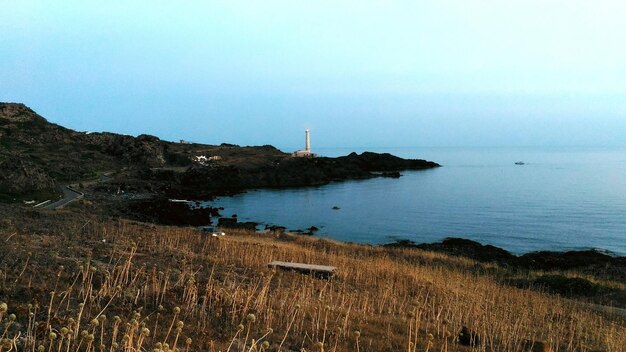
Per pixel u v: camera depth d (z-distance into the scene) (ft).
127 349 20.95
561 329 41.96
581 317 47.19
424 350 29.84
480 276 71.97
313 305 36.99
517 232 142.72
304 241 92.63
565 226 150.61
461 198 220.02
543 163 538.88
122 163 274.57
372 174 340.80
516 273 82.43
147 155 286.05
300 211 187.83
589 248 121.70
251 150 360.28
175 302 31.42
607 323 47.78
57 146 278.46
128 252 46.70
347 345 28.50
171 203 170.81
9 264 33.81
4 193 143.02
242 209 192.44
